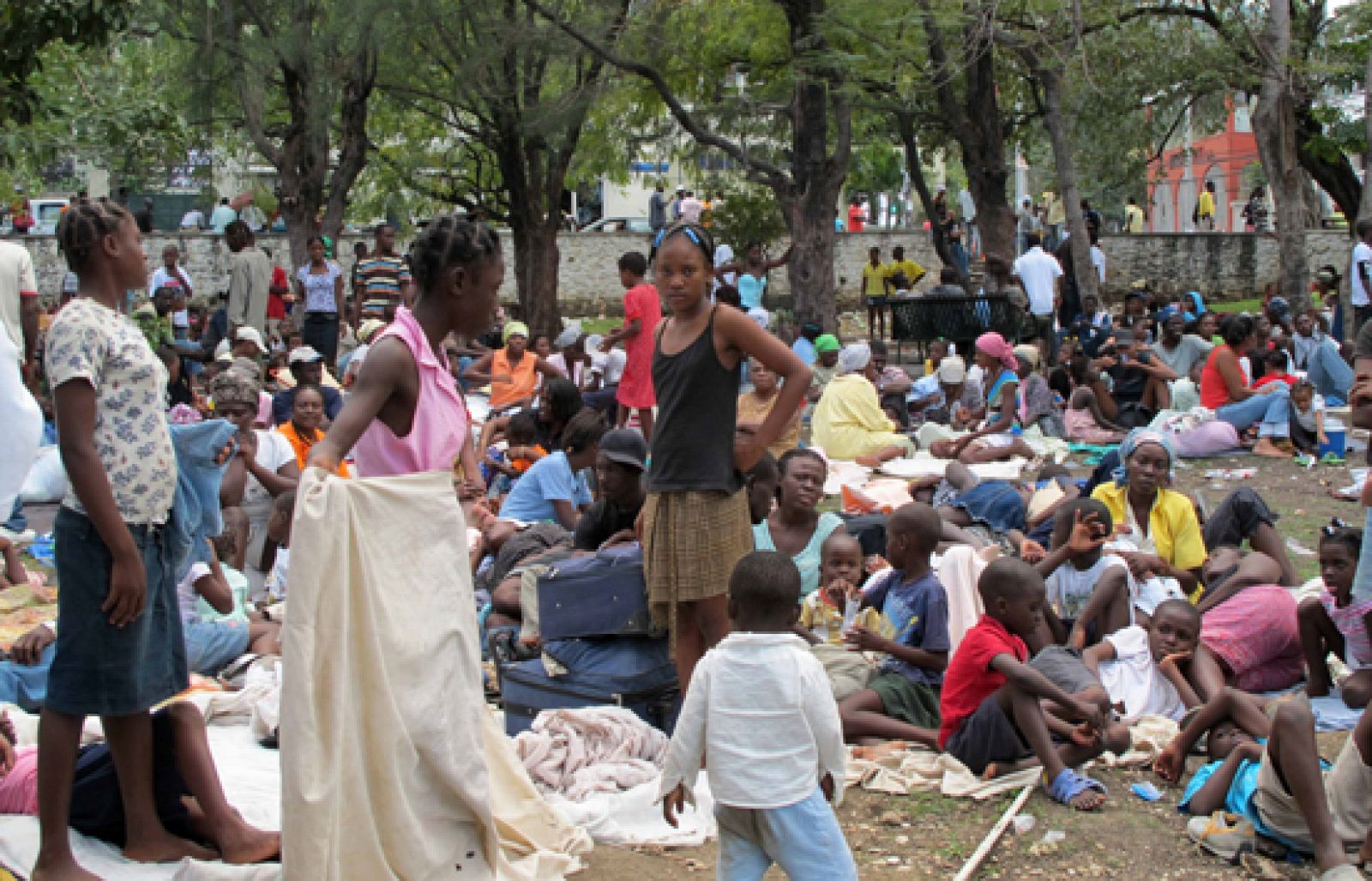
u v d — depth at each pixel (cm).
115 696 427
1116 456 925
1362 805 489
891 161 3847
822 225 1842
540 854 455
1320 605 643
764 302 2789
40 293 2536
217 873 425
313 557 379
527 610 639
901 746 591
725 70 2291
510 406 1358
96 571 424
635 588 598
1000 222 2139
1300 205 1983
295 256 2147
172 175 2859
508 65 2130
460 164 2806
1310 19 2348
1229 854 494
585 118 2084
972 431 1313
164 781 459
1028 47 1841
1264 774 490
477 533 831
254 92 2116
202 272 2628
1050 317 1836
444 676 405
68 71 1630
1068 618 690
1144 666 643
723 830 425
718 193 2777
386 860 395
